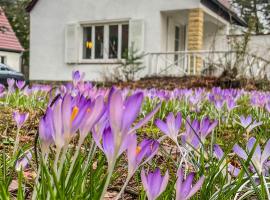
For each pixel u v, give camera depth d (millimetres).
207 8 18078
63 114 754
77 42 19219
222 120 4016
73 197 1124
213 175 1417
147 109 4469
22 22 45375
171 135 1212
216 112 4238
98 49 19109
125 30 18609
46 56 19922
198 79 13742
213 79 13461
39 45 20078
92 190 1130
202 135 1461
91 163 1273
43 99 5777
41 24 20031
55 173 852
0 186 987
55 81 19750
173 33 19391
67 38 19375
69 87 2373
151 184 809
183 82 13938
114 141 707
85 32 19453
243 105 5656
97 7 18859
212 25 21172
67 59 19359
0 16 26328
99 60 18734
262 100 4012
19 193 1029
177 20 19547
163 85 13742
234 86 12367
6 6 43125
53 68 19797
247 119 2018
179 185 847
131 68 16656
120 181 1923
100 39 19109
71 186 1153
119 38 18641
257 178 1452
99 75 18672
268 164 1528
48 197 937
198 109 4449
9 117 4121
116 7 18484
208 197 1405
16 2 45062
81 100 770
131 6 18188
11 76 17234
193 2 17219
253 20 13969
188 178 846
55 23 19734
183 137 1480
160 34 17766
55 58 19750
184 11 17938
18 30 45312
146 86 13688
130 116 688
